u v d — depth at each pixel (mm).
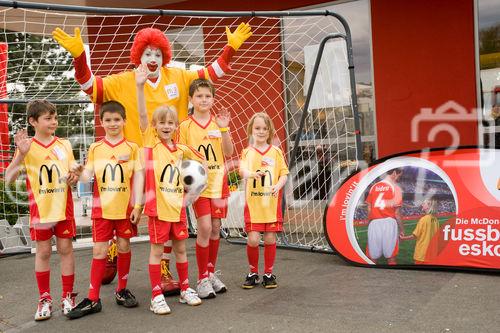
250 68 7867
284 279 4566
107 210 3867
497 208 4320
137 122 4211
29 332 3578
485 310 3424
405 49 7145
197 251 4102
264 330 3283
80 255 6242
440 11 6941
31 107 3883
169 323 3553
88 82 4086
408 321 3291
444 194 4539
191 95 4215
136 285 4664
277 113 7582
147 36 4180
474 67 6824
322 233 6504
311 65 7504
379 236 4754
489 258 4309
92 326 3600
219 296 4133
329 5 7531
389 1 7188
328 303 3770
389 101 7266
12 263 5949
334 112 7328
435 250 4516
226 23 7957
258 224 4301
